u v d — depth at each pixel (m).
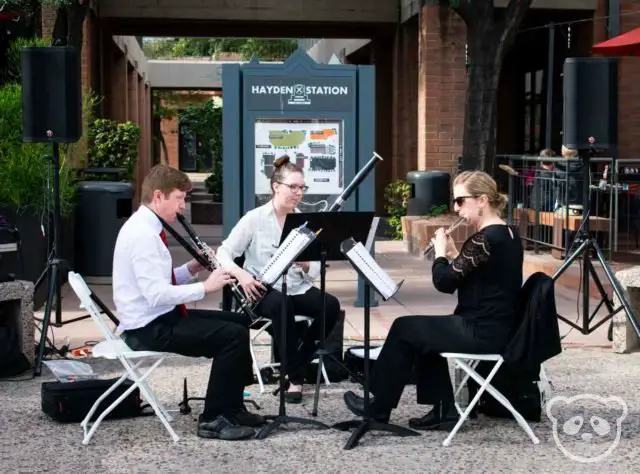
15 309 7.71
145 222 5.87
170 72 32.84
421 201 15.69
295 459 5.51
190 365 7.75
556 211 12.59
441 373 6.06
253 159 10.04
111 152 17.44
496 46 14.04
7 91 11.23
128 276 5.90
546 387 6.53
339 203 7.02
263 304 6.68
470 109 14.13
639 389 7.06
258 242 6.90
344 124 10.08
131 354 5.77
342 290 11.39
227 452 5.63
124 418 6.35
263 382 7.27
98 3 17.88
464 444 5.79
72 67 8.23
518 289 5.88
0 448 5.72
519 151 21.48
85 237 11.88
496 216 5.99
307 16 18.53
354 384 7.23
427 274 12.71
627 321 8.22
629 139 16.00
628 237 13.96
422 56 16.44
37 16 14.29
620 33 16.19
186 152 54.09
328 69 10.04
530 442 5.84
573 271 11.55
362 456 5.56
